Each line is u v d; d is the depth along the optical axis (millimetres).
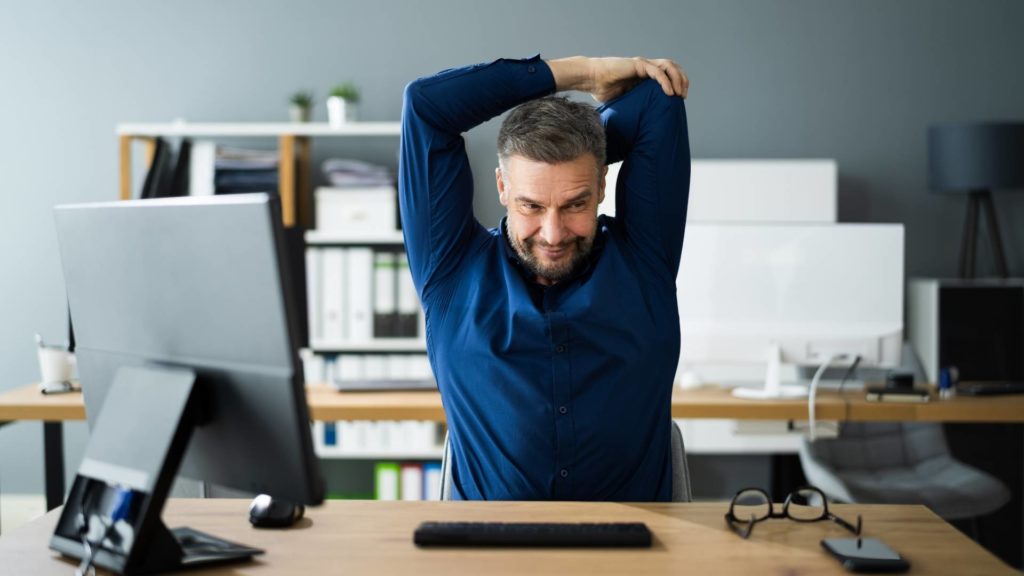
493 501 1670
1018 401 3375
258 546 1434
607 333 1769
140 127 4535
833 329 3225
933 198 4910
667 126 1864
